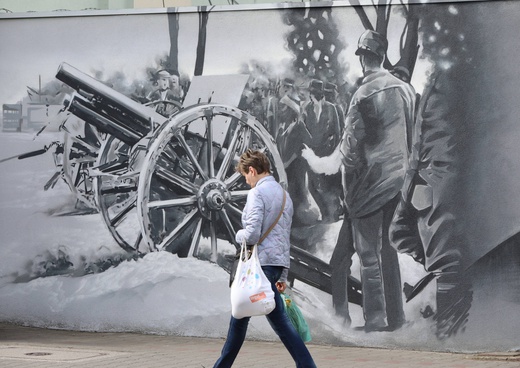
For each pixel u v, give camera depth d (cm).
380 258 979
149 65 1062
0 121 1107
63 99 1090
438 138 963
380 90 984
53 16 1091
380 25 985
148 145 1061
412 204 970
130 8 1098
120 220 1069
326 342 993
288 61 1017
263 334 1015
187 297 1045
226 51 1038
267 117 1023
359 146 989
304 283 1002
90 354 902
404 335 968
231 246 1035
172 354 909
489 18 949
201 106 1046
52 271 1088
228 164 1038
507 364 876
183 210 1050
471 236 950
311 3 1009
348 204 991
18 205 1100
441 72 964
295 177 1011
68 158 1087
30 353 906
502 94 945
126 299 1063
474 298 948
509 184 940
